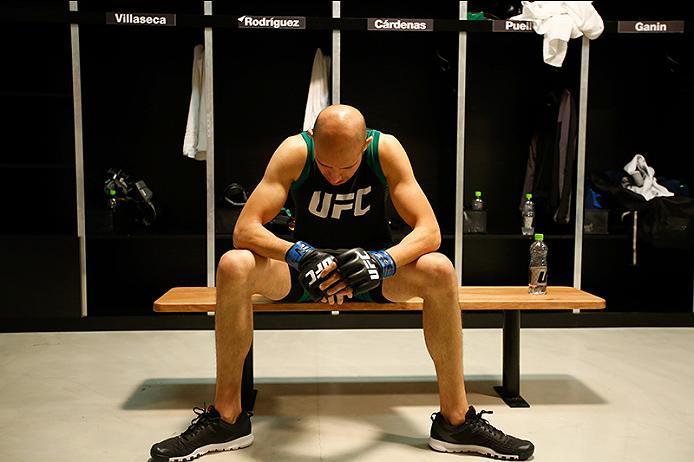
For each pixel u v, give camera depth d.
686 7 4.21
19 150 4.26
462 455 2.12
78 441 2.23
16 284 3.78
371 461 2.07
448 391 2.12
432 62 4.46
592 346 3.56
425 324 2.12
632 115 4.55
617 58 4.51
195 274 4.47
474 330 3.96
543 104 4.33
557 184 4.04
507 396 2.69
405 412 2.53
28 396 2.70
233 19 3.73
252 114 4.44
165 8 4.33
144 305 4.18
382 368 3.15
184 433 2.11
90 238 4.16
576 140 3.99
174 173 4.44
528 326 4.00
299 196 2.32
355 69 4.46
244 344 2.12
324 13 4.34
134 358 3.30
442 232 4.08
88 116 4.20
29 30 4.16
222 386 2.14
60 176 4.28
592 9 3.82
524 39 4.36
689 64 4.15
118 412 2.53
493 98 4.55
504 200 4.62
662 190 4.05
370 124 4.50
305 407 2.59
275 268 2.23
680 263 4.20
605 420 2.45
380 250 2.23
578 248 3.96
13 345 3.53
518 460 2.07
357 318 3.96
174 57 4.38
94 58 4.31
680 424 2.41
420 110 4.50
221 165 4.44
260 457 2.10
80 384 2.87
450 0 4.24
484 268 4.62
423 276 2.06
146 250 4.45
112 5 4.30
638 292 4.59
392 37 4.43
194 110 3.97
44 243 3.78
